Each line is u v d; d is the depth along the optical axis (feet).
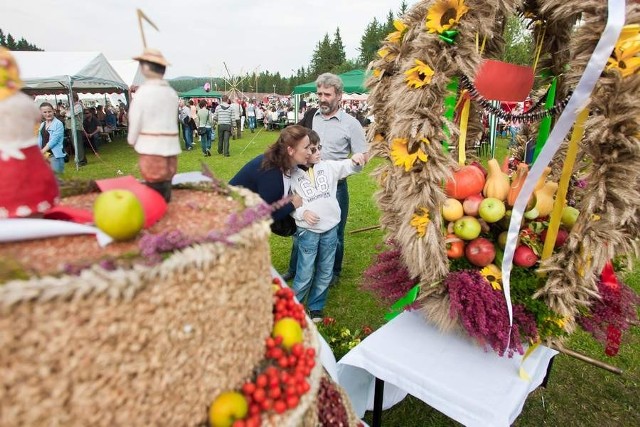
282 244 17.81
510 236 5.84
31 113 3.15
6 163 3.05
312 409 4.29
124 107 62.59
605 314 6.35
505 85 6.82
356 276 15.01
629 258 5.85
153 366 2.88
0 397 2.34
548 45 7.39
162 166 3.76
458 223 6.44
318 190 10.26
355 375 7.48
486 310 6.04
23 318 2.33
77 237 3.22
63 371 2.50
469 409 5.59
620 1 4.84
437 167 6.07
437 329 7.05
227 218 3.78
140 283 2.68
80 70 33.91
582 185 7.36
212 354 3.29
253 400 3.63
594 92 5.18
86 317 2.51
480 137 8.48
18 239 3.02
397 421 8.68
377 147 7.57
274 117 72.23
